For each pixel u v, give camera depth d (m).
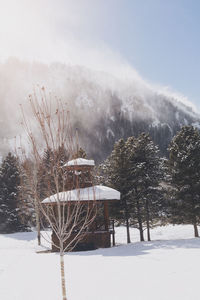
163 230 36.69
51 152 6.00
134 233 36.75
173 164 27.73
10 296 8.98
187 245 19.36
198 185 25.69
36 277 11.80
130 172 28.00
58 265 14.62
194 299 7.43
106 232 22.73
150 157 28.80
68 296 8.49
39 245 27.94
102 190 22.28
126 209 27.83
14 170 40.75
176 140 28.27
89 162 18.06
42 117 5.82
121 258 15.52
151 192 28.14
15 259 18.02
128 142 31.45
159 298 7.71
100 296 8.30
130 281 9.83
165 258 14.35
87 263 14.58
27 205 35.62
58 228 6.67
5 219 39.59
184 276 9.98
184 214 26.53
